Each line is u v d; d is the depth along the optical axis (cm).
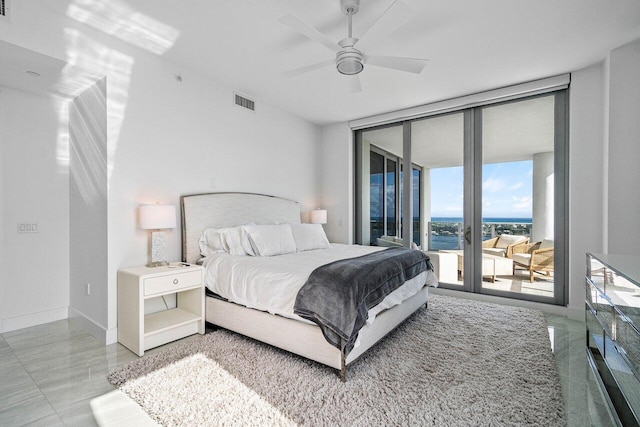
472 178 406
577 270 330
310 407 175
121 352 248
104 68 262
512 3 221
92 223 288
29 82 279
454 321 315
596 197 318
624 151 283
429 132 443
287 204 449
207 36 266
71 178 324
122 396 188
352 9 221
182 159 325
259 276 254
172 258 316
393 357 237
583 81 324
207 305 295
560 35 261
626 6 223
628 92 280
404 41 270
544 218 362
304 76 346
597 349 228
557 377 209
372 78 346
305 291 218
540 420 165
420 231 450
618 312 172
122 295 261
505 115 385
